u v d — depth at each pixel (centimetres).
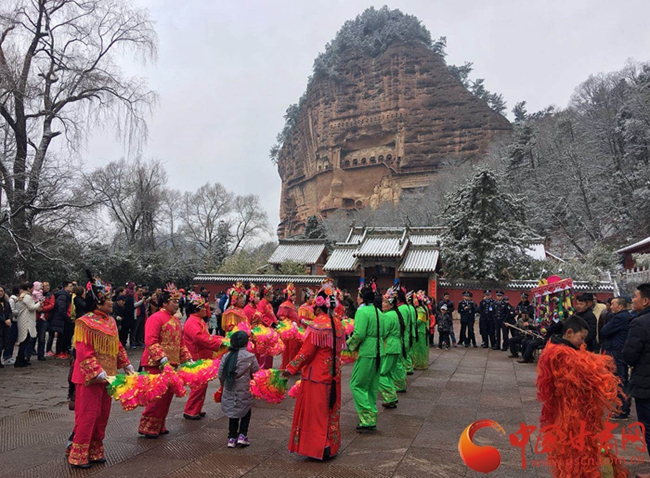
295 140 12581
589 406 356
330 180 11094
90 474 491
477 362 1414
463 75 11650
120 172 4362
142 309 1620
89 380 499
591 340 869
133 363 1274
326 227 8169
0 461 525
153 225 4625
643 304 514
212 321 1961
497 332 1769
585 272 3341
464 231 3600
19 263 2319
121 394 522
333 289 577
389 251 3619
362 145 10906
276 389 578
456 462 538
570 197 4872
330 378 544
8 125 2414
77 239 2738
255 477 488
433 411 784
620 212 4531
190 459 539
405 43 11100
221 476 489
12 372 1095
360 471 508
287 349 1007
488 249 3478
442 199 6419
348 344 657
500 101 11125
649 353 486
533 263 3600
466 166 7656
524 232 3588
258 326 870
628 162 4912
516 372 1220
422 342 1254
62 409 761
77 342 511
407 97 10594
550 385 377
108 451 564
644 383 482
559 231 5150
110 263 3055
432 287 3447
